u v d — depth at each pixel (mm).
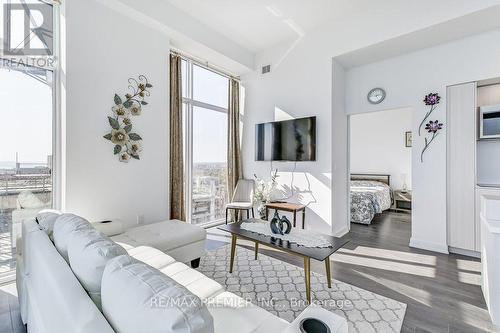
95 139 2703
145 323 621
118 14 2869
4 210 2324
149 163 3223
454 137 3025
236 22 3646
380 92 3668
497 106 2898
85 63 2604
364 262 2771
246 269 2580
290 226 2355
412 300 2020
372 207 4473
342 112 3936
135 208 3082
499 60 2773
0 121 2281
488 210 1778
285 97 4164
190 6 3279
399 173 5961
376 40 3164
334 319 926
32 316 1312
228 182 4555
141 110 3117
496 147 3070
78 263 1010
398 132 5961
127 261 856
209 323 641
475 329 1680
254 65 4621
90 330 663
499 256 1651
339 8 3312
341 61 3723
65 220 1405
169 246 2312
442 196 3096
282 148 4059
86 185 2639
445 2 2678
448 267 2639
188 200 4023
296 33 3936
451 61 3066
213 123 4449
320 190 3703
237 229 2473
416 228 3277
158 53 3287
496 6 2410
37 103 2461
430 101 3137
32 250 1318
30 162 2434
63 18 2477
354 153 6594
